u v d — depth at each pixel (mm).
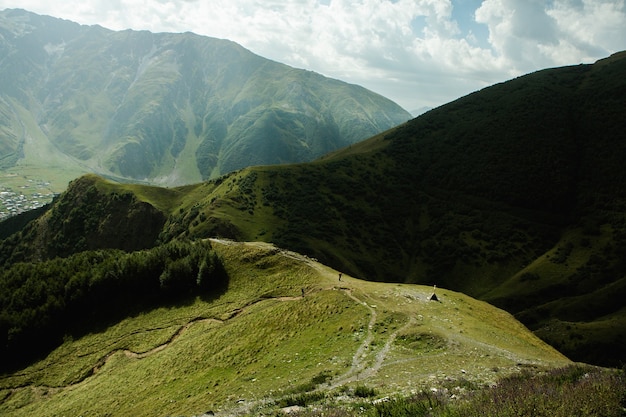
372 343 40406
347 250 177125
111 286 80438
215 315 66125
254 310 62719
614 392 15562
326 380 32812
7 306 79312
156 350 62562
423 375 29828
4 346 73312
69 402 54281
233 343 52062
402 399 19688
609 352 110812
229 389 38875
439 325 43406
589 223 174375
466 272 169875
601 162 194000
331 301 53781
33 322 75438
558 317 136625
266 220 185000
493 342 40188
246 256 79750
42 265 93688
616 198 178125
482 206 198625
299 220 188875
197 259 79250
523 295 150125
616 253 156125
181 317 69250
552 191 192875
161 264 81062
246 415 24906
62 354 70750
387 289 58094
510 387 18250
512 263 169000
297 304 56281
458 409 15984
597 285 146000
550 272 157125
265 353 46406
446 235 188875
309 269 73188
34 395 62469
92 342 71188
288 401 25766
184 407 38219
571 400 15297
